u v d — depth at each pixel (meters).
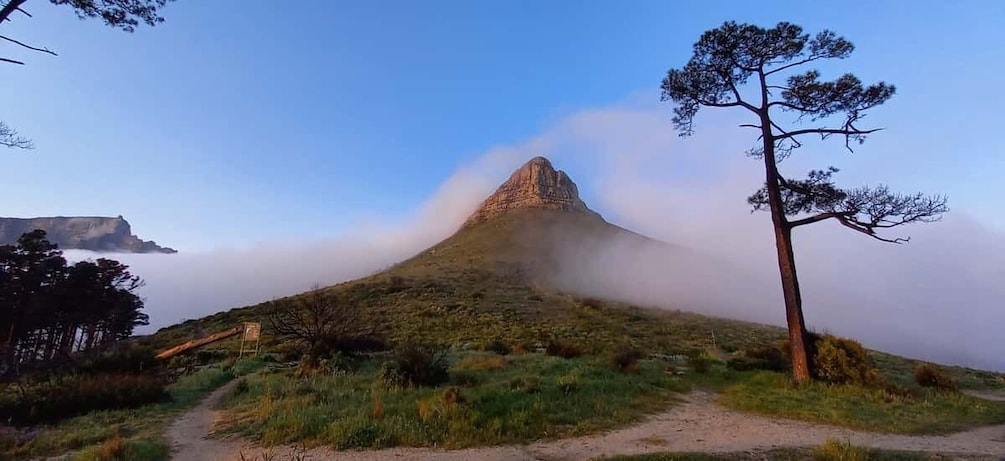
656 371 19.77
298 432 9.80
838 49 18.02
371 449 8.78
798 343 16.86
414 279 82.69
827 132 18.64
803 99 18.70
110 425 11.96
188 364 28.44
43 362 17.80
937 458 8.12
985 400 17.33
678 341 48.28
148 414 13.36
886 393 14.69
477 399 11.70
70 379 15.19
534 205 174.12
